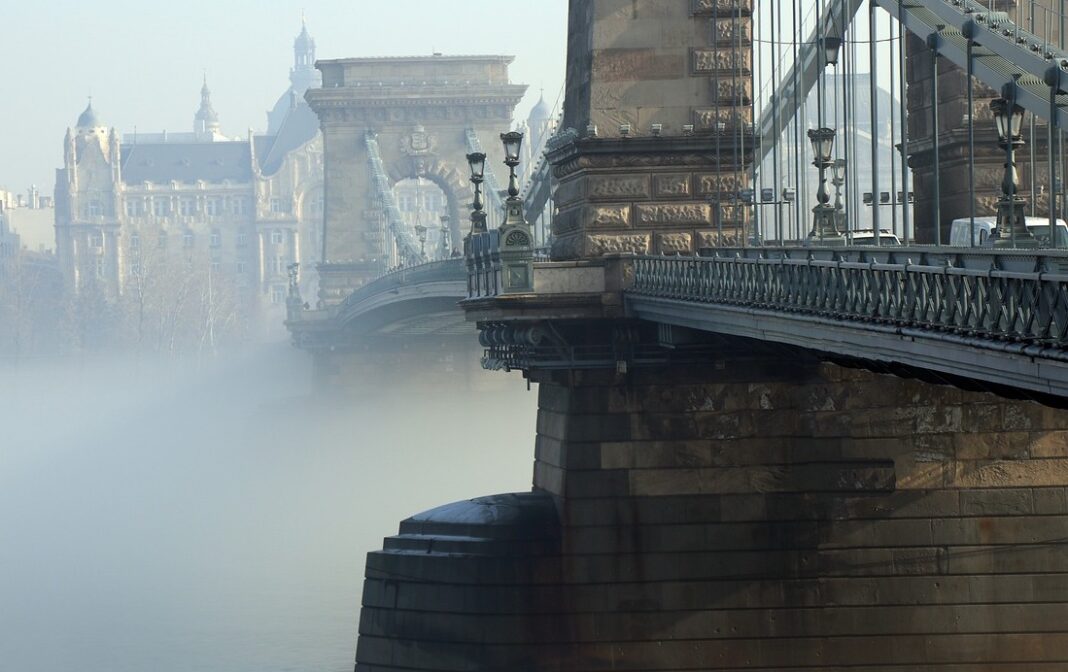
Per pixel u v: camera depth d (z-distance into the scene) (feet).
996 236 132.98
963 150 210.59
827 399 188.24
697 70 206.49
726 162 206.69
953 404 185.98
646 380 192.13
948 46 156.97
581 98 214.48
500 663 189.16
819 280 135.23
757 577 188.44
